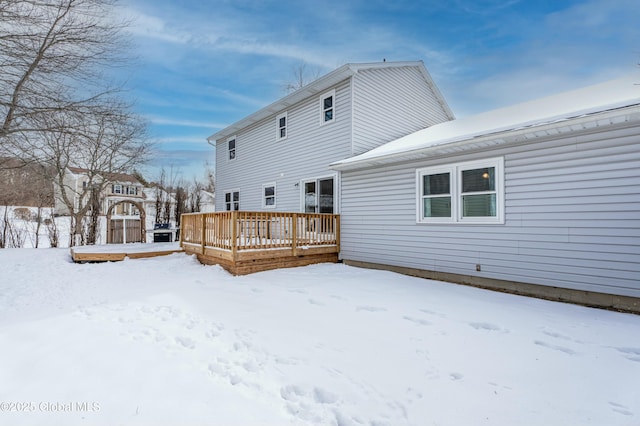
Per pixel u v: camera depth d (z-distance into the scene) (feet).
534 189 17.66
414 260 23.44
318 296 17.11
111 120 29.60
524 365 9.60
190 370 9.20
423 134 27.91
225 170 49.67
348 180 28.66
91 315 14.07
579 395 8.05
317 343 11.11
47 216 44.42
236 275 22.25
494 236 19.25
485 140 18.19
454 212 21.12
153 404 7.54
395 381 8.70
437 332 12.14
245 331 12.16
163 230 43.98
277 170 38.70
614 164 15.12
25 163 29.94
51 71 25.25
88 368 9.25
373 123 31.63
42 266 23.67
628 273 14.70
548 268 17.10
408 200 23.86
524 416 7.25
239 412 7.30
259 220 24.50
